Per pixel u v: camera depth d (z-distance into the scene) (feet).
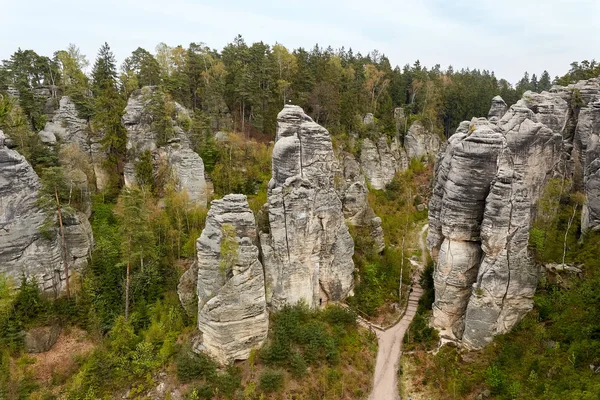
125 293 137.80
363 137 261.65
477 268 123.85
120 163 205.26
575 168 154.10
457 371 113.09
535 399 95.81
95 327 127.54
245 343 114.52
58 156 167.94
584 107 154.81
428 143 295.48
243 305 111.75
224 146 217.56
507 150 113.91
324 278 141.79
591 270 116.47
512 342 112.98
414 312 148.36
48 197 131.85
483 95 331.57
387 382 118.83
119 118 196.65
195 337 119.75
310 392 109.29
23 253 131.13
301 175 136.26
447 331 128.57
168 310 134.00
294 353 114.93
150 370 113.70
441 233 132.46
